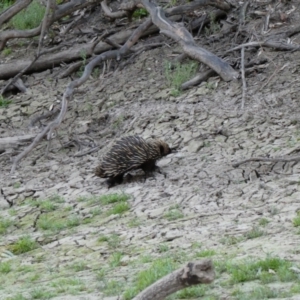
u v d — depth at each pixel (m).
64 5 20.27
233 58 18.69
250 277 8.59
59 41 22.12
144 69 19.45
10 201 14.72
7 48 22.53
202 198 12.91
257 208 11.97
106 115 18.03
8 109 19.38
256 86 17.17
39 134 16.34
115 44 20.22
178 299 8.32
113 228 12.25
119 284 9.15
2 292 9.76
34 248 12.12
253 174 13.64
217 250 10.06
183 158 14.98
